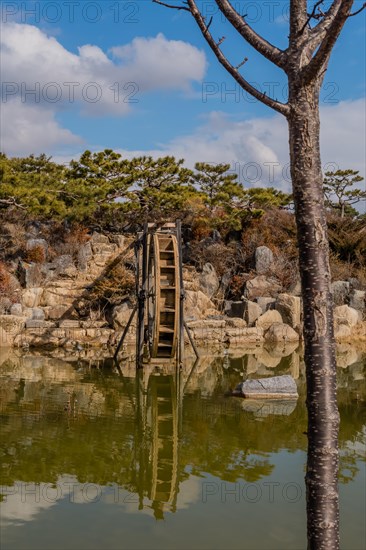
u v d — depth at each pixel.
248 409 9.91
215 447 7.77
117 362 14.86
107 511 5.74
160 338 15.17
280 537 5.21
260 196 24.12
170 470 6.88
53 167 23.47
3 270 20.17
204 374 13.38
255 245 24.09
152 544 5.06
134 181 24.56
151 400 10.55
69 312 19.75
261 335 19.62
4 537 5.14
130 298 19.95
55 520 5.50
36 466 6.93
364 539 5.12
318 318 2.97
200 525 5.45
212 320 19.75
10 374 12.78
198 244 24.33
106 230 24.91
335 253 24.75
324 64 3.06
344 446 7.69
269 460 7.25
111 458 7.28
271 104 3.07
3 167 19.03
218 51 3.18
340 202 32.19
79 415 9.32
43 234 23.09
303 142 3.02
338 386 11.84
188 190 25.77
